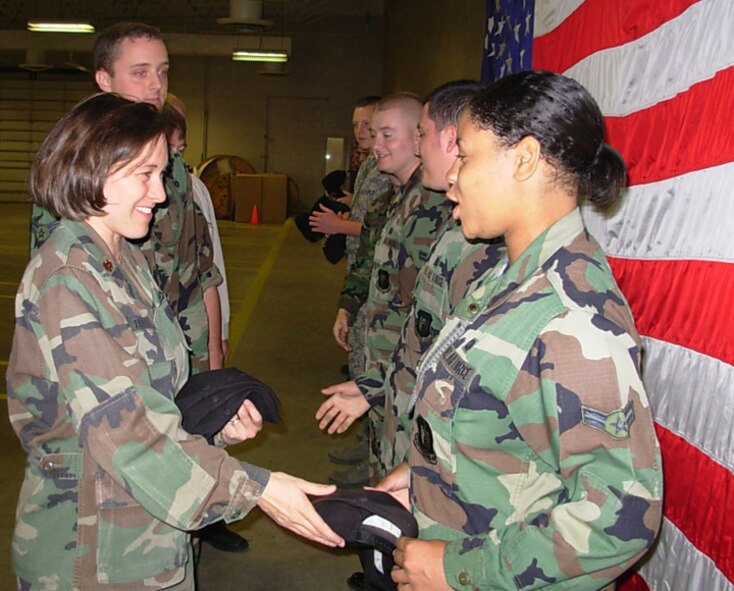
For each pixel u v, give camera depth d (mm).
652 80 1578
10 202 16422
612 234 1725
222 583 2480
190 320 2160
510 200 1018
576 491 915
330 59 15789
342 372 4801
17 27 15617
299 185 16234
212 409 1304
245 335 5691
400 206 2117
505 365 972
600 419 888
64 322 1123
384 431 1773
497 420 1002
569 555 907
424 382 1110
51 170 1178
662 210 1502
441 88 1677
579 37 2049
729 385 1253
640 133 1620
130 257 1373
